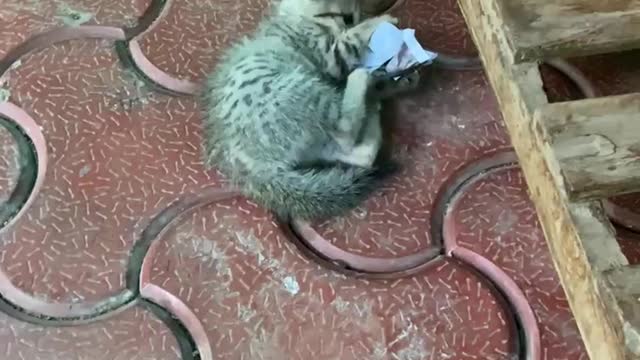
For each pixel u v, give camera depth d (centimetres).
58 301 61
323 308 60
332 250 63
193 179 67
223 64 69
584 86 70
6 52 74
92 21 76
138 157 68
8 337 60
